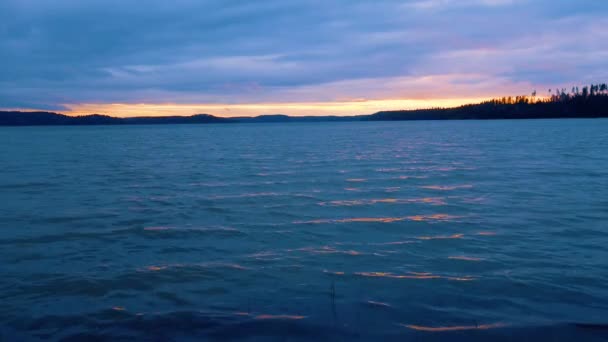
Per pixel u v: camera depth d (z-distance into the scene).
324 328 5.72
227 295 6.81
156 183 18.19
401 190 15.87
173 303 6.55
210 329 5.74
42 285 7.26
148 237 10.06
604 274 7.43
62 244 9.56
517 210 12.29
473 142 43.56
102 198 14.83
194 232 10.45
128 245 9.46
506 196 14.36
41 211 12.77
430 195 14.81
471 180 17.98
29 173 21.78
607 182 16.88
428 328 5.70
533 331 5.60
